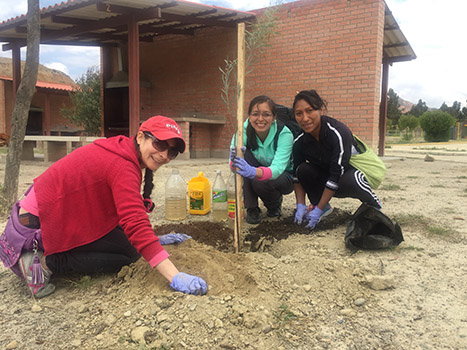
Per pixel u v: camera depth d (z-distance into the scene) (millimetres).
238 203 2893
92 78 16859
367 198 3361
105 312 2088
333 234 3383
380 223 3014
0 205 4215
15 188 4285
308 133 3324
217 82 11086
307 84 9727
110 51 12594
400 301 2244
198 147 11094
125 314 2016
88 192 2180
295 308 2125
